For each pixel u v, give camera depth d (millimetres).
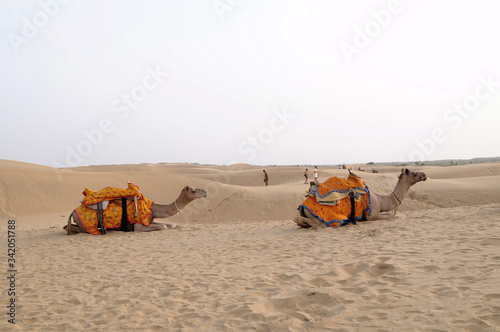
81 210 13414
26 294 6480
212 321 4637
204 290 5926
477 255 6066
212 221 25219
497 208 11766
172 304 5449
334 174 49938
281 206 26047
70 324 5016
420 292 4688
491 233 7789
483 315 3770
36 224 21797
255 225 14523
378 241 8312
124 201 13617
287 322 4328
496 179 34438
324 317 4363
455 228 8945
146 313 5188
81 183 32125
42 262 9078
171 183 34125
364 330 3850
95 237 12812
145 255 9195
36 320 5266
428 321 3834
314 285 5559
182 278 6707
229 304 5156
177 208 14172
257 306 4902
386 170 69250
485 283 4672
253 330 4258
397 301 4496
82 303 5855
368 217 11656
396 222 11094
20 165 39500
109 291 6344
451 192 29156
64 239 12680
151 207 14094
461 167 56375
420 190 29781
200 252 9070
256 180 59594
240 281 6195
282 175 59812
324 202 11234
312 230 10969
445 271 5410
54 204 28766
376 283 5250
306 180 39219
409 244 7594
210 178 60844
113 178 34344
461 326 3615
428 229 9211
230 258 8070
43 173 33188
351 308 4473
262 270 6754
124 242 11539
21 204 27781
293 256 7672
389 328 3805
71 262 8906
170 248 9969
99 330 4730
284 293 5336
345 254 7305
